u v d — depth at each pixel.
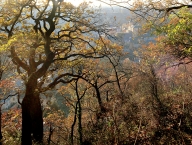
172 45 11.22
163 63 13.70
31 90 14.63
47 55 14.38
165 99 13.12
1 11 14.13
